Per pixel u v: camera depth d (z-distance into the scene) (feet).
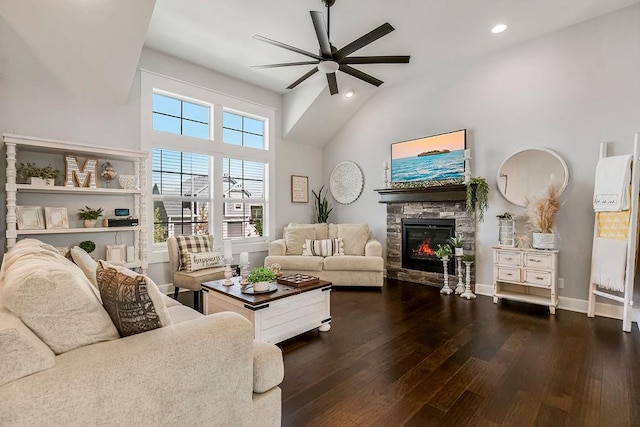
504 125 12.82
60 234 10.89
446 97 14.57
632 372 6.89
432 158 14.87
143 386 3.23
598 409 5.65
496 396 6.07
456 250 13.17
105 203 11.84
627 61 10.23
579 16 10.69
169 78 13.51
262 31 11.59
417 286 14.87
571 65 11.26
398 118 16.39
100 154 11.10
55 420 2.74
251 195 17.10
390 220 16.57
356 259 14.34
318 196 19.85
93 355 3.14
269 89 17.43
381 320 10.27
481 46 12.69
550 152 11.59
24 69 9.73
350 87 16.29
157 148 13.52
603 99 10.64
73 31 8.92
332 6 10.05
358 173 18.21
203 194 15.10
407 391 6.25
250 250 16.76
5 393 2.59
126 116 12.35
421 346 8.28
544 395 6.08
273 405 4.48
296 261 14.69
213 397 3.79
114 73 10.58
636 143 8.94
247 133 16.88
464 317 10.48
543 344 8.32
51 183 10.05
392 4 9.98
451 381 6.60
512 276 11.66
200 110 14.99
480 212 13.47
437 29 11.42
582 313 10.79
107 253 11.34
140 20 8.97
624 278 9.30
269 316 8.12
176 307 7.39
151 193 13.19
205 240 13.24
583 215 11.02
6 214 9.38
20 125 10.03
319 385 6.49
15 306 3.00
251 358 4.20
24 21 8.45
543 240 11.08
